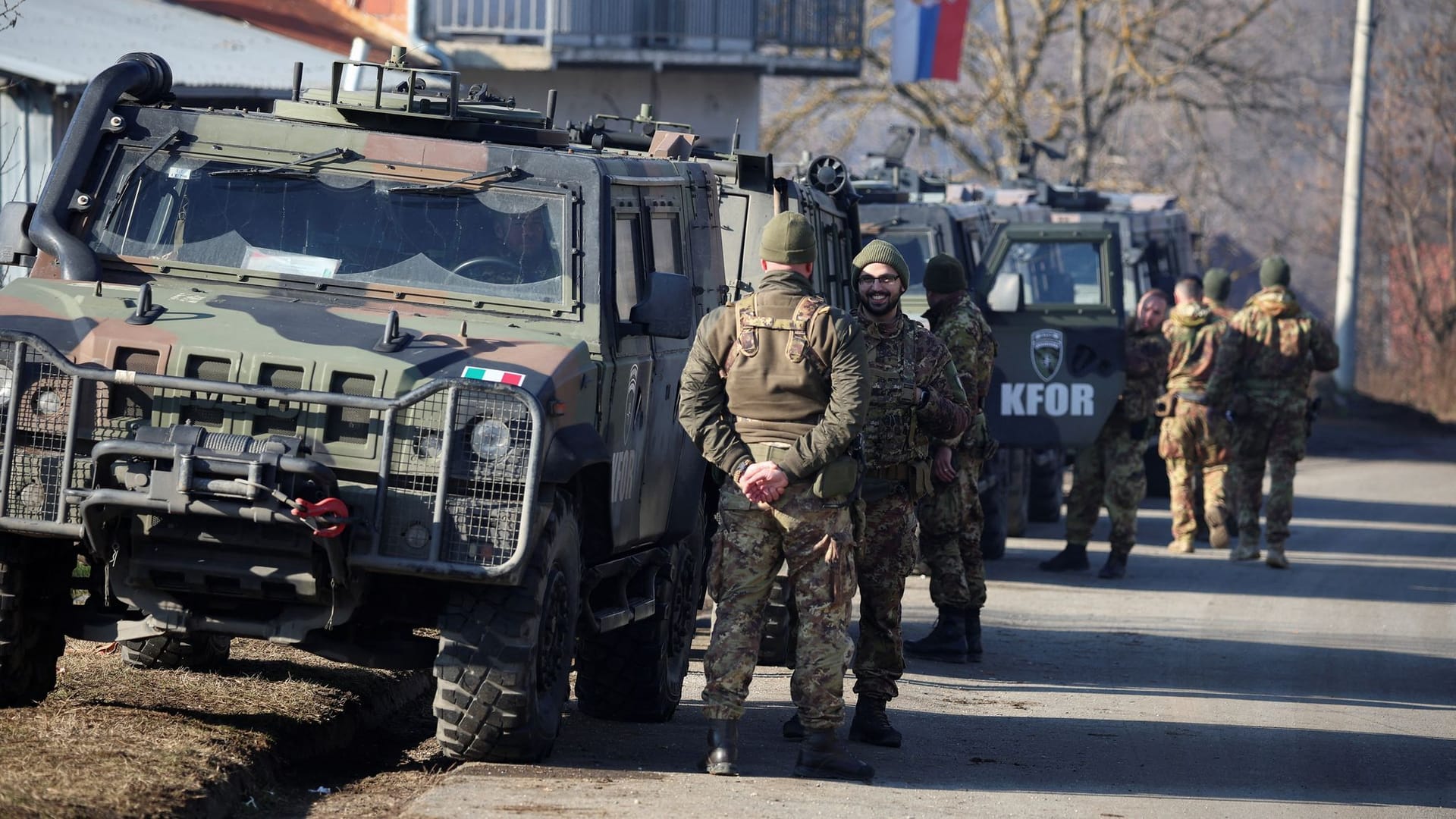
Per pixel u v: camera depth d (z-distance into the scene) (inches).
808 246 671.1
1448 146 4616.1
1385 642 1210.0
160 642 780.0
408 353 630.5
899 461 764.0
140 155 727.1
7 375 618.2
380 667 666.2
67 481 607.5
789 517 661.3
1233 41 4035.4
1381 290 5787.4
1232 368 1585.9
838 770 685.9
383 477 604.7
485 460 608.4
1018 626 1200.8
